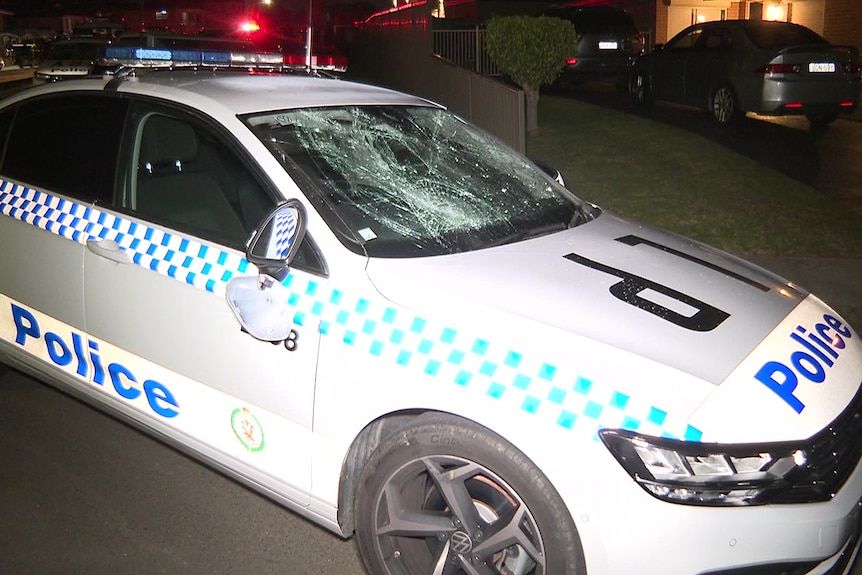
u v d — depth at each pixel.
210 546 3.44
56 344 3.80
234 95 3.59
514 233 3.45
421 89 13.55
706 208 8.08
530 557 2.68
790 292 3.41
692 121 12.35
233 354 3.14
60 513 3.63
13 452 4.10
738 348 2.80
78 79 3.97
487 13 21.55
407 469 2.81
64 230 3.67
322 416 2.93
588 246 3.42
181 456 4.12
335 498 2.96
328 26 19.55
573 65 15.12
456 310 2.79
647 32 19.62
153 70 3.99
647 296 3.02
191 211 3.38
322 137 3.50
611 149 10.50
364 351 2.83
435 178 3.67
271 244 2.89
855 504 2.63
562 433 2.51
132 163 3.59
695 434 2.45
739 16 21.77
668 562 2.43
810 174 9.30
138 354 3.46
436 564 2.83
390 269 2.96
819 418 2.63
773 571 2.48
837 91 11.23
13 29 37.62
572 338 2.69
